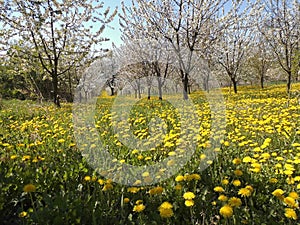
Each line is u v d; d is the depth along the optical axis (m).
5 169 2.58
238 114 6.97
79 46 14.73
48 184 2.49
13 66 14.75
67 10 13.58
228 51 22.17
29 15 12.47
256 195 2.34
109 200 2.28
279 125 4.66
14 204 2.19
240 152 3.64
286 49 17.28
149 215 2.12
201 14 15.03
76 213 1.95
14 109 9.66
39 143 3.99
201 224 2.06
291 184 2.47
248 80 34.62
